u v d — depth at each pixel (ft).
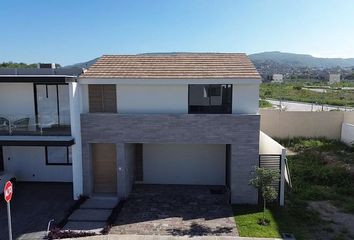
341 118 88.63
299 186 55.98
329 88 240.94
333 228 41.91
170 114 50.11
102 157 54.24
